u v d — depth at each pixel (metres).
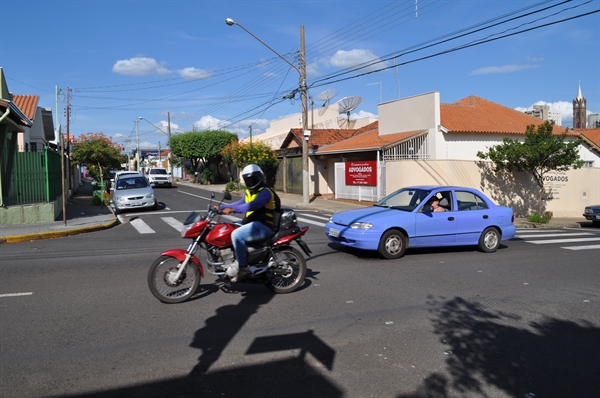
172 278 6.52
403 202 10.75
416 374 4.48
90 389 4.09
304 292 7.21
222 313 6.16
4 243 12.06
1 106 14.03
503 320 6.09
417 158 22.42
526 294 7.32
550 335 5.58
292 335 5.43
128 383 4.21
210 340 5.23
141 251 10.65
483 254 10.64
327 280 7.97
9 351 4.87
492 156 19.27
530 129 18.88
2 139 15.25
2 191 14.77
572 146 18.08
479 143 22.83
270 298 6.88
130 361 4.66
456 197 10.65
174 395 4.01
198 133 45.91
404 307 6.55
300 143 30.25
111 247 11.24
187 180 60.00
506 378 4.45
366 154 24.81
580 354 5.04
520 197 21.36
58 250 10.80
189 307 6.40
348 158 26.41
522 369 4.64
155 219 17.59
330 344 5.18
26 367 4.51
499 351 5.08
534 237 14.05
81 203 24.50
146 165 81.69
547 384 4.34
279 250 7.04
